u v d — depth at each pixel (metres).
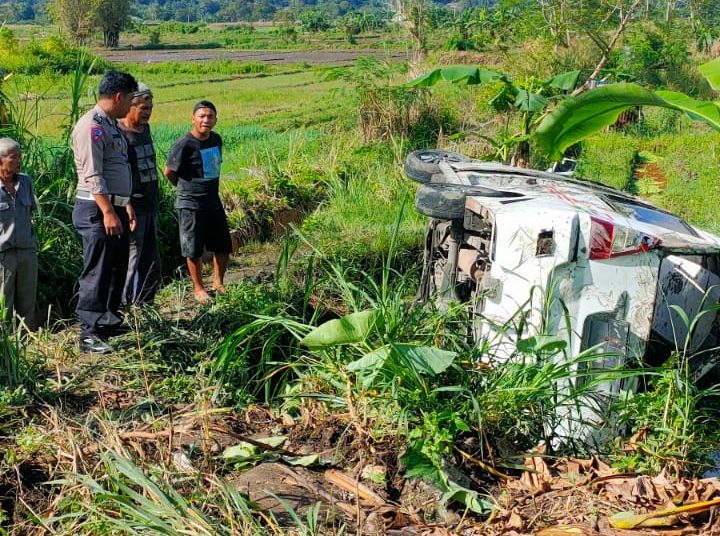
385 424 4.45
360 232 9.53
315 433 4.63
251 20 164.75
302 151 14.38
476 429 4.40
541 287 5.07
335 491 4.14
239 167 13.09
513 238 5.34
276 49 68.81
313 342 4.55
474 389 4.61
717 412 6.13
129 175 6.35
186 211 7.53
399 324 4.95
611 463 4.49
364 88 16.34
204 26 103.94
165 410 4.96
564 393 5.25
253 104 28.08
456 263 5.92
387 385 4.48
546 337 4.67
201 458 4.37
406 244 9.22
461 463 4.29
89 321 6.04
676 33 29.08
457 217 5.74
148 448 4.42
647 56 24.73
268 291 6.65
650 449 4.48
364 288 7.08
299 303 6.64
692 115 5.58
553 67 20.72
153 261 7.31
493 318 5.43
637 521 3.79
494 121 17.20
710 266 7.02
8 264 6.54
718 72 5.10
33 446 4.34
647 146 19.17
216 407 5.01
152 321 6.11
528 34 22.70
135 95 6.94
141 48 70.19
